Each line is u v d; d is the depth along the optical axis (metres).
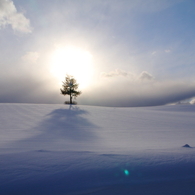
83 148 5.25
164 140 7.90
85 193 2.12
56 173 2.45
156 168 2.74
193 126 13.48
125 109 30.62
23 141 7.30
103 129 11.84
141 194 2.13
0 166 2.63
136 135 9.52
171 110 31.30
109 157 3.21
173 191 2.21
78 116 19.56
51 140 7.69
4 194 2.01
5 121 15.31
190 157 3.24
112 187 2.25
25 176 2.34
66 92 39.34
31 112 22.09
